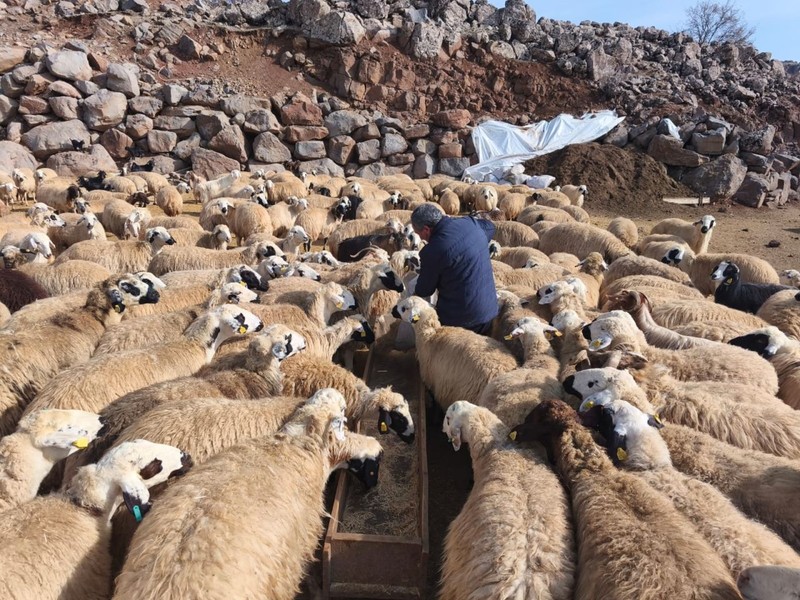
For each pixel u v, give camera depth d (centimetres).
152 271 1163
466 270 770
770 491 473
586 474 472
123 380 632
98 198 1923
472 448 541
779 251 1795
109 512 466
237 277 938
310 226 1652
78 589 420
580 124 2930
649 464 504
